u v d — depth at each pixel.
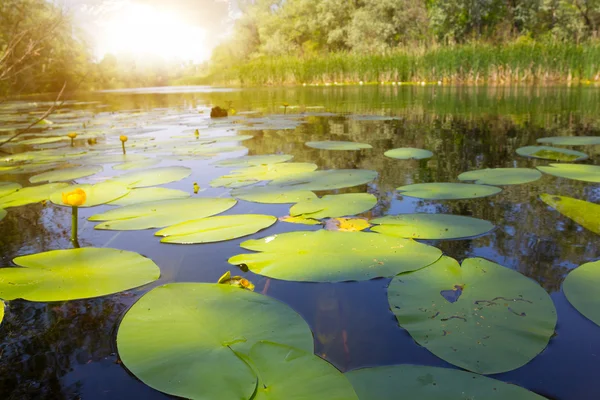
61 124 5.46
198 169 2.44
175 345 0.78
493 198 1.73
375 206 1.66
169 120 5.55
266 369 0.70
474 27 19.14
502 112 5.16
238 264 1.14
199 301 0.93
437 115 5.08
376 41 19.67
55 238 1.42
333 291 1.00
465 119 4.61
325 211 1.57
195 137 3.80
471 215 1.51
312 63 16.88
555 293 0.96
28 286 1.03
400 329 0.84
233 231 1.39
